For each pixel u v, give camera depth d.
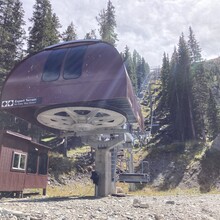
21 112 17.89
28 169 21.41
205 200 16.06
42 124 19.61
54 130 21.16
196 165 37.97
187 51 56.03
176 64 58.00
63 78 15.05
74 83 14.78
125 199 14.94
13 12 38.00
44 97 15.07
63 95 14.80
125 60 14.80
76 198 15.68
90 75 14.70
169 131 53.31
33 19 39.62
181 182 34.88
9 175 18.78
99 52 15.07
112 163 20.25
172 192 31.23
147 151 44.78
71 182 31.66
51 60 15.76
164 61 65.62
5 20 37.19
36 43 38.00
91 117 16.84
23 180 20.53
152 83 93.50
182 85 53.03
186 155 41.12
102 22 52.84
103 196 17.62
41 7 40.22
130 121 19.78
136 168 39.16
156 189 33.19
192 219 9.33
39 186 23.05
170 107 54.47
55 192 26.47
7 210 7.59
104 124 18.80
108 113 16.75
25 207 9.37
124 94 13.97
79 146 44.44
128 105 16.55
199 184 34.28
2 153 18.17
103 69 14.62
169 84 57.12
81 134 18.73
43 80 15.41
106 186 18.05
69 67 15.20
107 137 20.19
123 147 22.50
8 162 18.78
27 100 15.41
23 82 15.84
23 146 20.73
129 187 31.62
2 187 17.91
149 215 9.13
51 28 40.38
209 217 9.97
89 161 37.03
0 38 34.06
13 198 18.34
